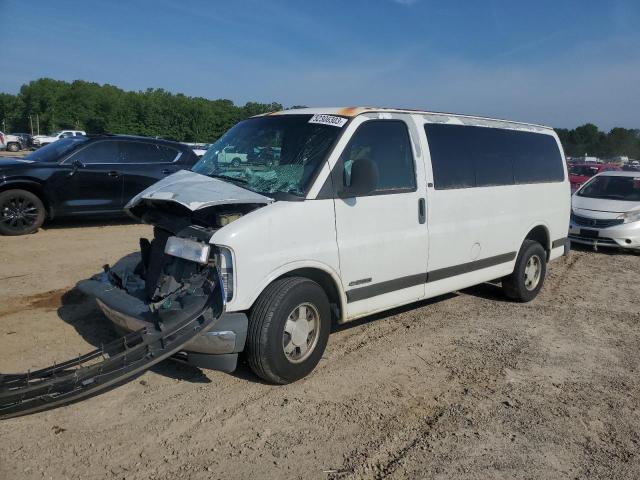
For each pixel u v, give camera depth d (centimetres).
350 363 492
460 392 450
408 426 392
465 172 579
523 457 362
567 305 722
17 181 947
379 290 493
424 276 537
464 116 609
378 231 482
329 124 473
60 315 565
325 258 440
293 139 477
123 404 399
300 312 429
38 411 348
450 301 706
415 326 602
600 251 1150
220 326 384
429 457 356
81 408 391
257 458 343
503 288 707
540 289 732
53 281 685
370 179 439
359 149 473
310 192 432
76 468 324
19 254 819
